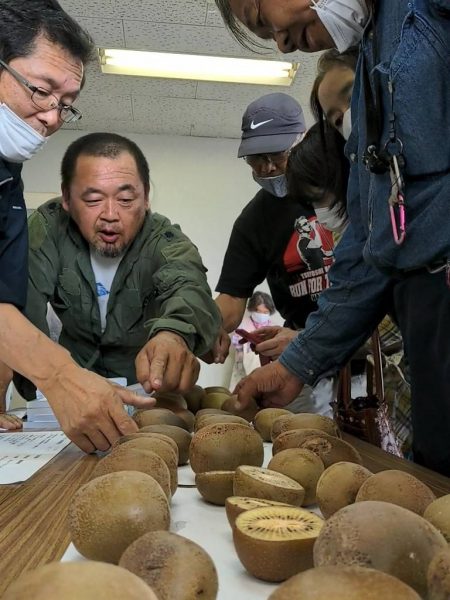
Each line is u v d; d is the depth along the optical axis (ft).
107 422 2.12
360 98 2.09
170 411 2.41
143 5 6.18
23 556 1.20
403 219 1.88
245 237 4.60
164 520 1.15
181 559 0.91
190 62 7.31
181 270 3.49
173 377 2.80
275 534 1.11
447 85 1.80
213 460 1.73
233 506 1.32
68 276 3.66
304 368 2.79
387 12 1.95
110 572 0.72
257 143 4.22
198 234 9.60
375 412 2.93
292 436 1.83
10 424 2.97
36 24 2.66
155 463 1.43
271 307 8.80
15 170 2.92
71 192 3.53
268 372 2.88
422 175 1.89
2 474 1.93
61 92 2.82
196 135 9.62
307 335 2.79
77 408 2.13
